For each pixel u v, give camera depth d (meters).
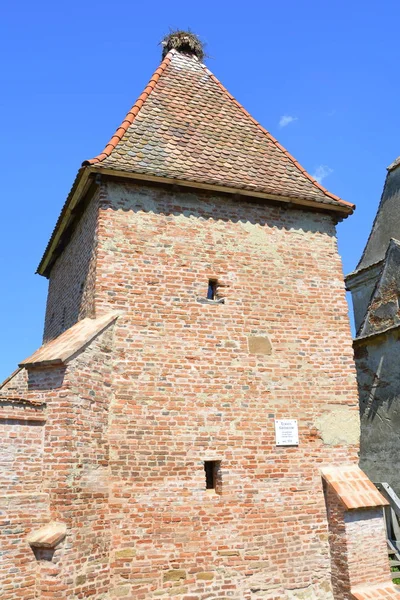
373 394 14.12
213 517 8.52
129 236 9.38
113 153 9.80
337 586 8.85
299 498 9.18
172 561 8.09
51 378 7.77
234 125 12.17
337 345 10.37
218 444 8.92
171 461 8.53
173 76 12.53
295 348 10.02
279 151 12.12
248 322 9.80
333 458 9.66
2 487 6.87
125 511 8.03
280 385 9.68
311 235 10.94
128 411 8.48
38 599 6.69
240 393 9.34
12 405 7.21
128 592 7.71
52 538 6.80
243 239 10.27
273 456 9.23
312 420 9.72
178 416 8.79
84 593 7.10
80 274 10.41
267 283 10.20
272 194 10.47
